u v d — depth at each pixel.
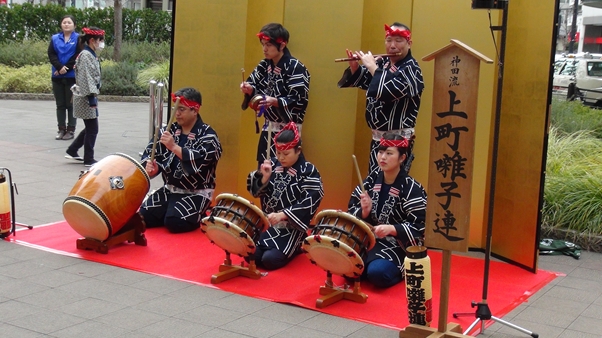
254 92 6.24
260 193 5.40
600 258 5.92
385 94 5.23
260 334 4.04
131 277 4.96
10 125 11.64
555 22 5.16
